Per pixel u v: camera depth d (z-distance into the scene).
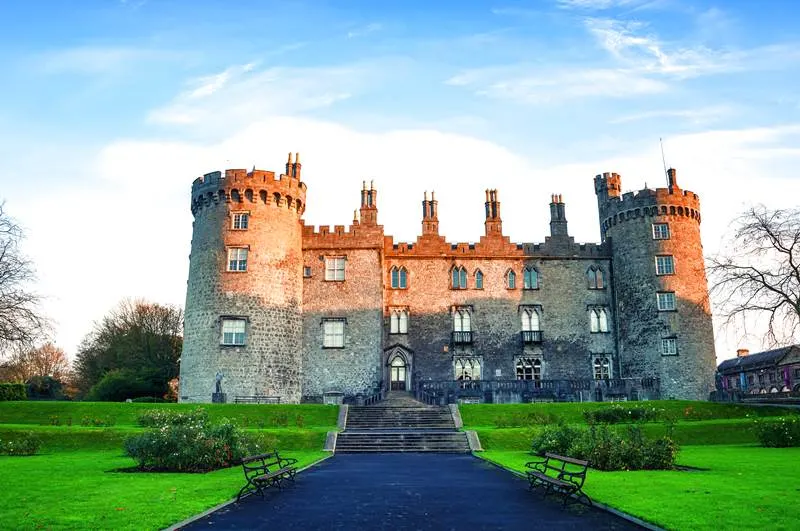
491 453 25.23
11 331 38.88
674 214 48.41
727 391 43.59
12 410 33.72
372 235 48.41
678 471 18.30
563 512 12.84
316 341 46.53
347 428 31.94
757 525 10.70
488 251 50.47
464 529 11.28
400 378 48.34
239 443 21.16
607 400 43.56
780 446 25.86
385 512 12.94
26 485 15.72
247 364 41.59
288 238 45.09
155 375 59.75
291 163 48.06
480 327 49.06
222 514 12.65
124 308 71.81
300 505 13.71
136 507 12.68
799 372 66.38
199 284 43.38
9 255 39.81
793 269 35.69
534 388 43.16
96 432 27.23
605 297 49.94
